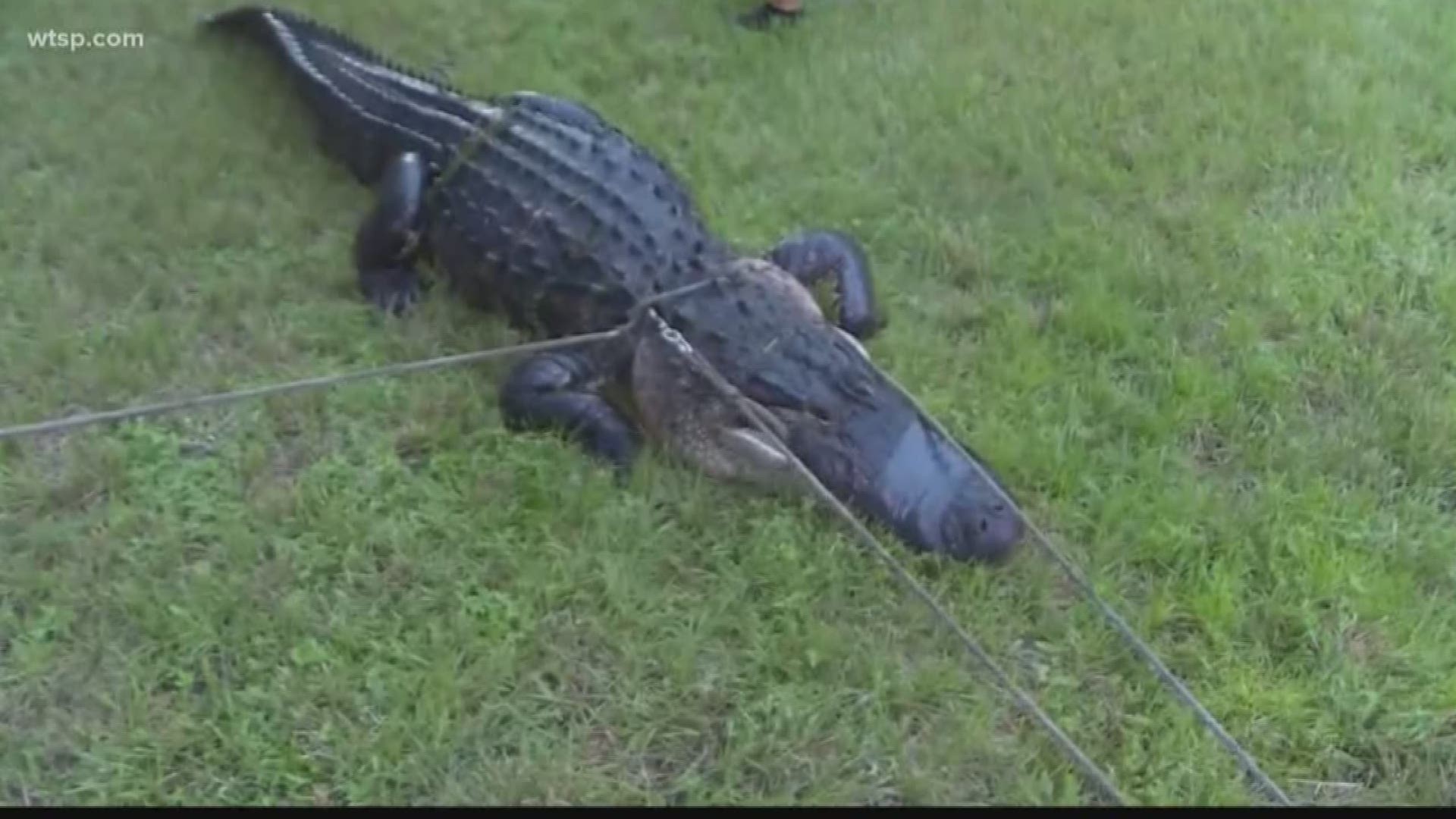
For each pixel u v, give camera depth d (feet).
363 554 11.66
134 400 13.30
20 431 11.46
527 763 10.21
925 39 19.66
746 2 20.59
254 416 13.08
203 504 12.20
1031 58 19.25
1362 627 11.30
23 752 10.23
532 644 11.02
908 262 15.47
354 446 12.80
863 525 11.80
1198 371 13.71
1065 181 16.79
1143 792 10.16
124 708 10.50
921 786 10.11
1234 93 18.45
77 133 17.01
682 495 12.20
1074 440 12.96
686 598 11.43
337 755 10.23
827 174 16.90
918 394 13.46
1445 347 14.23
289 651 10.89
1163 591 11.52
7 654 10.92
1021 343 14.08
